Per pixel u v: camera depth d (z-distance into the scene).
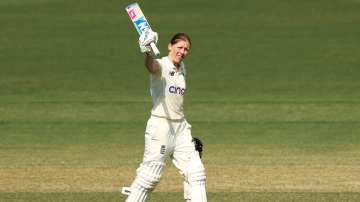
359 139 59.09
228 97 76.81
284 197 39.97
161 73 32.84
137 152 54.62
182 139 33.44
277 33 114.50
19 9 132.25
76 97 76.88
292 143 57.69
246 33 114.31
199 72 90.38
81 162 50.78
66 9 132.38
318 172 47.31
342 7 132.12
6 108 71.12
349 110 70.00
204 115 68.50
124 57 99.44
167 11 130.25
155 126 33.09
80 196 40.31
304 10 130.50
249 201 39.03
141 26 32.75
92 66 94.12
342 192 41.41
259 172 47.28
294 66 94.12
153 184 33.50
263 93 79.06
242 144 57.38
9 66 94.12
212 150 55.03
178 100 33.12
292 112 69.44
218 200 39.31
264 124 64.69
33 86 82.88
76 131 62.25
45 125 64.38
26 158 52.03
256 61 96.94
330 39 110.25
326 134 60.91
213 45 106.38
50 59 98.25
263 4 135.12
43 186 43.16
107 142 58.31
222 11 130.12
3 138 59.34
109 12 130.38
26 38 111.31
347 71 91.19
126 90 80.81
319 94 78.19
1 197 40.00
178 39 32.91
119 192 41.53
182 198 40.22
